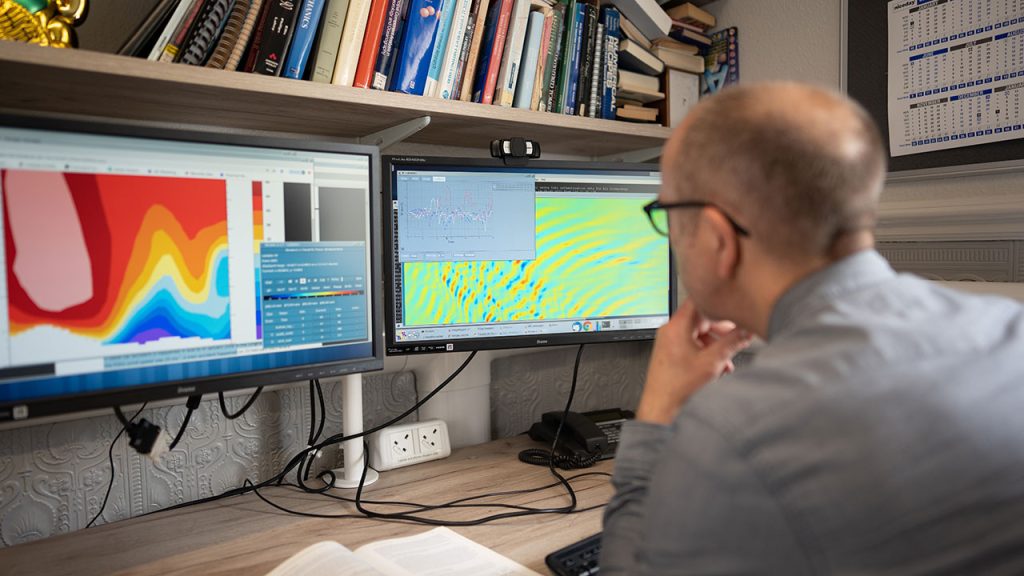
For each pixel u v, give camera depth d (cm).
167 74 85
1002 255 121
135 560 87
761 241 57
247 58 98
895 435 46
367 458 109
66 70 80
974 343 52
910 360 50
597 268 125
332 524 98
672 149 63
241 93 94
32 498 97
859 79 139
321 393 120
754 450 48
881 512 45
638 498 69
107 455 103
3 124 74
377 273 105
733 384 54
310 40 101
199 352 90
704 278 62
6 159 75
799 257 57
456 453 130
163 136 84
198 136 87
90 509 101
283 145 94
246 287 93
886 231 138
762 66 156
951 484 45
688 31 158
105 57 81
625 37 146
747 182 55
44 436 98
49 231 78
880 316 54
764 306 60
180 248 87
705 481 50
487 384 139
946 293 59
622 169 125
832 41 143
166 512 104
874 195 56
